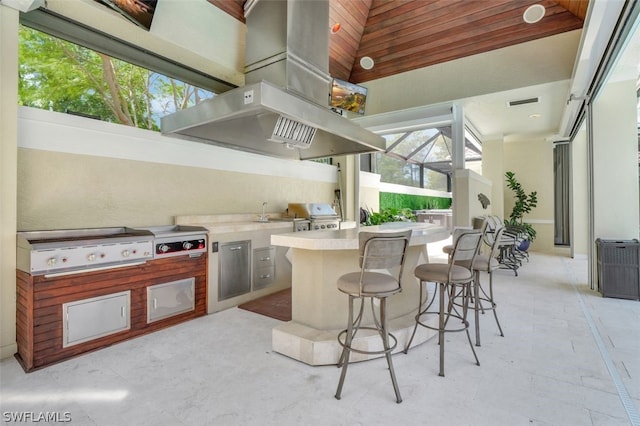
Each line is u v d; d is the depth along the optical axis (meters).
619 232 4.23
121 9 2.59
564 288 4.43
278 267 4.32
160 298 2.98
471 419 1.74
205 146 4.02
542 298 3.97
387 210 7.55
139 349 2.57
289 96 2.63
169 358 2.43
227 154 4.31
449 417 1.76
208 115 2.79
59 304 2.36
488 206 6.65
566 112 5.20
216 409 1.83
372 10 4.70
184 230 3.48
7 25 2.33
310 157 4.44
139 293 2.82
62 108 3.01
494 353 2.52
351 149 4.11
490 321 3.21
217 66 3.66
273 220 4.57
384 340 2.01
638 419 1.73
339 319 2.62
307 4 3.09
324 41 3.33
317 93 3.25
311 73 3.17
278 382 2.11
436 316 3.04
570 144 6.96
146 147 3.42
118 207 3.19
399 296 2.96
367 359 2.41
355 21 4.75
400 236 2.00
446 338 2.82
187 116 2.99
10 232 2.38
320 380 2.13
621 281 3.92
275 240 2.53
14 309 2.40
